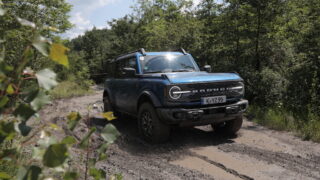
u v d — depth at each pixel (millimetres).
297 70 8031
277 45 9797
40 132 918
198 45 12688
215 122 4902
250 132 5887
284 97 7992
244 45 10391
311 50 7934
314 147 4777
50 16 7156
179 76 4824
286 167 3799
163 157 4223
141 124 5227
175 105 4582
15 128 798
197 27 13547
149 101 5055
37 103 794
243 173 3568
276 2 9352
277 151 4543
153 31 17484
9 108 812
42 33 941
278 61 9906
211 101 4730
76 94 15844
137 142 5016
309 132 5480
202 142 5066
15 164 898
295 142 5094
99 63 39750
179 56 6273
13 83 783
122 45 27875
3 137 802
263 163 3957
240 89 5109
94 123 6684
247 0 9898
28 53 804
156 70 5754
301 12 9469
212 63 11938
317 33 7992
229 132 5516
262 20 9719
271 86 8391
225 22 10578
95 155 3609
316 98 7086
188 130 5980
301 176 3490
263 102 8523
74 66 25281
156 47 16031
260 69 9734
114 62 7086
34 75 813
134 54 6035
